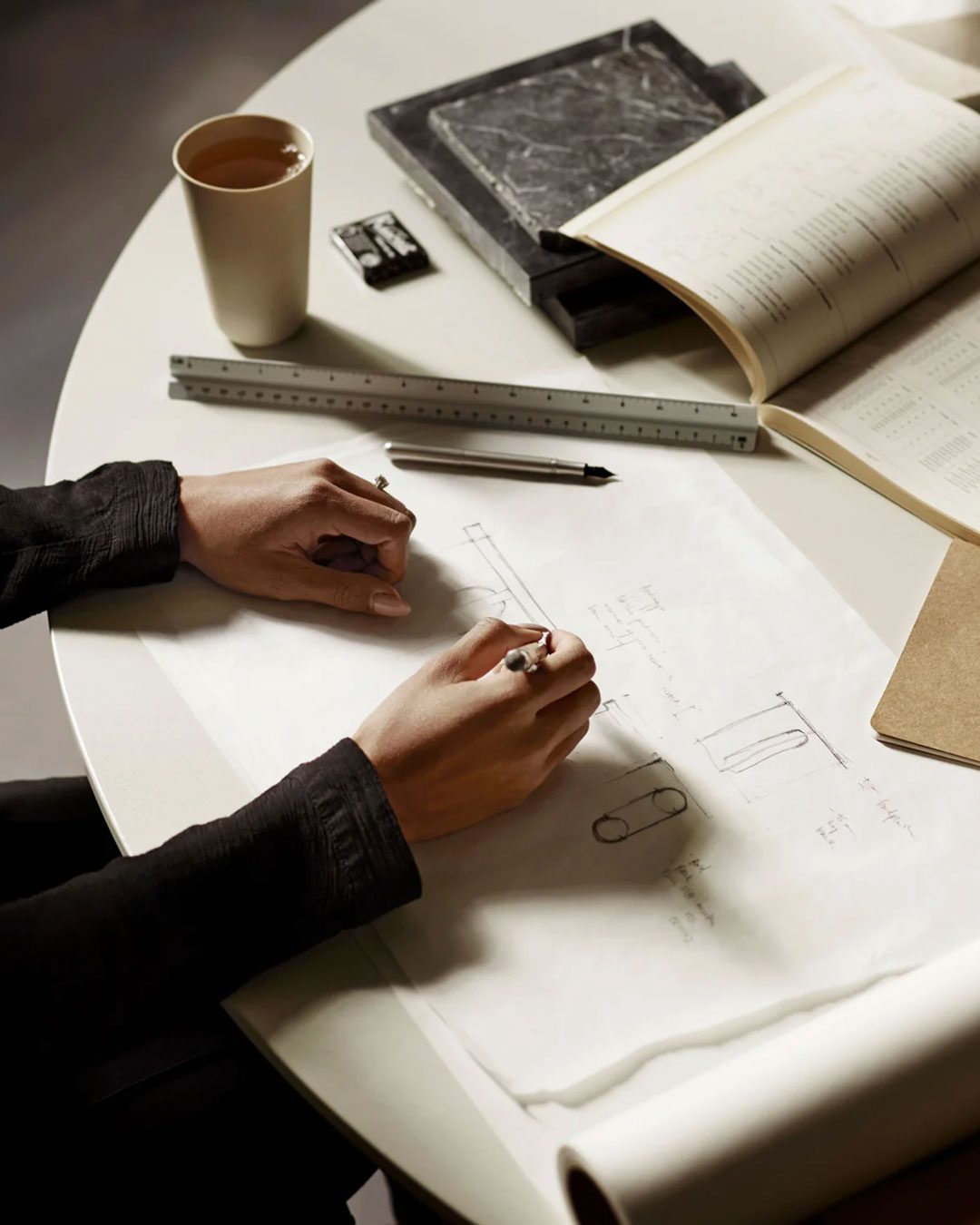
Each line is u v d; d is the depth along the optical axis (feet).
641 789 2.10
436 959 1.90
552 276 2.86
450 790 2.04
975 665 2.23
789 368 2.68
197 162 2.75
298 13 7.71
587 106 3.17
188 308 3.00
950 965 1.69
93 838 2.90
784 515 2.53
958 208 2.86
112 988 1.88
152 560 2.39
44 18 7.72
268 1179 2.23
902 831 2.03
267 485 2.44
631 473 2.64
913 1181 1.64
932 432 2.60
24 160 6.96
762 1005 1.83
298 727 2.20
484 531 2.54
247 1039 2.31
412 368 2.85
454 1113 1.74
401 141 3.18
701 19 3.63
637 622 2.36
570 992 1.86
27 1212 2.10
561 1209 1.65
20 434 5.77
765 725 2.19
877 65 3.43
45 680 5.12
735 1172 1.54
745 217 2.80
